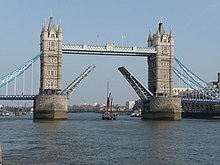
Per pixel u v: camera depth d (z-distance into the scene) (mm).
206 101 160750
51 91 140000
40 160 44312
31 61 142875
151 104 148625
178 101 146625
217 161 44469
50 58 141125
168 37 153250
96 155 48031
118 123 125125
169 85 152250
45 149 52875
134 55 152625
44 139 65438
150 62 157625
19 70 142250
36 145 57094
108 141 63250
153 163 43000
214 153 50281
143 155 48156
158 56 151500
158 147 55750
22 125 104938
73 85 140500
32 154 48406
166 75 152375
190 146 57156
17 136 70562
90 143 60156
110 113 177125
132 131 85250
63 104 137000
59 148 54031
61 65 142000
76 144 58781
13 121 135125
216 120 156750
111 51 146125
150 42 160000
